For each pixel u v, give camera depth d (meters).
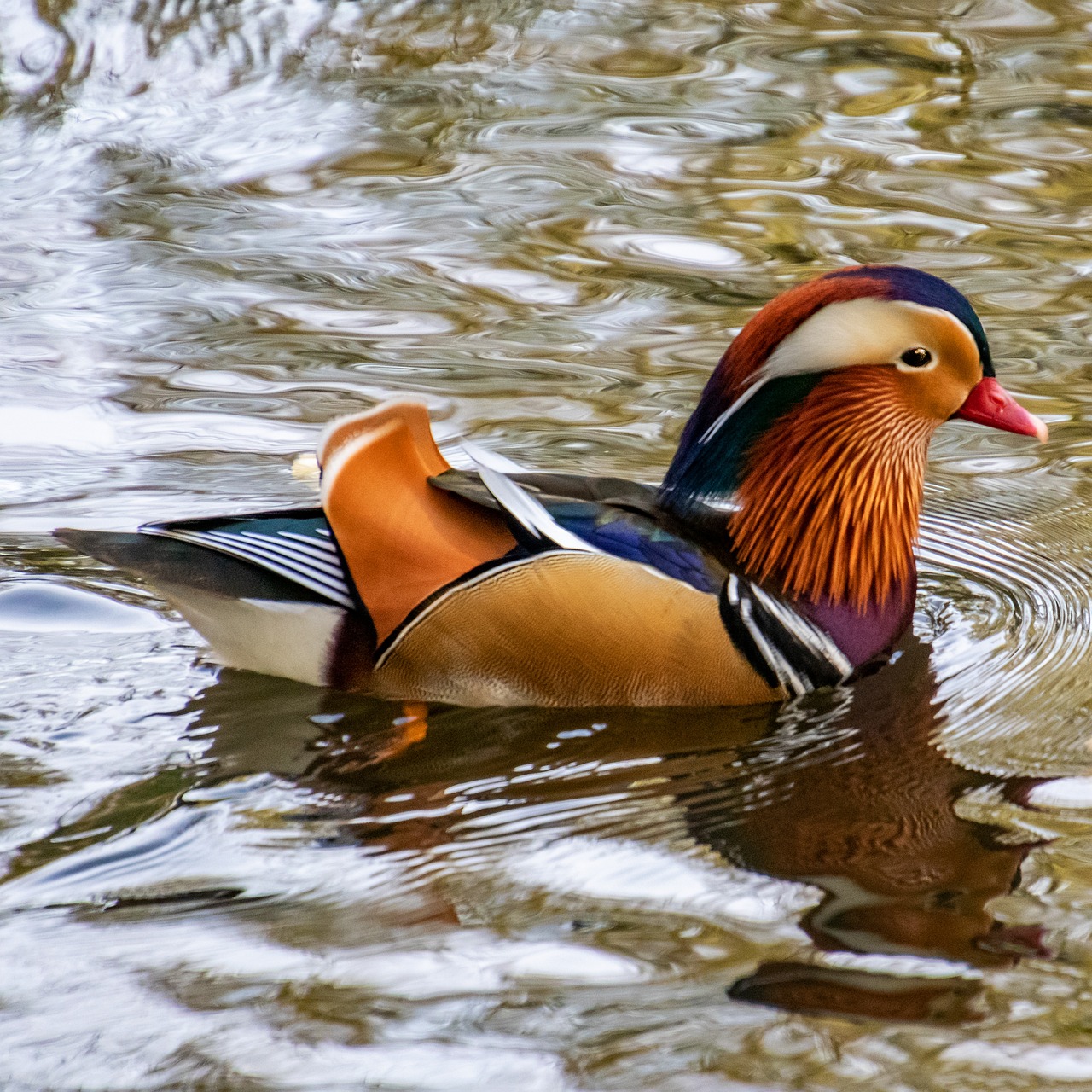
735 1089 6.34
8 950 7.27
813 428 10.17
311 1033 6.68
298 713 9.62
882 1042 6.61
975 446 14.22
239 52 23.23
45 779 8.82
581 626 9.41
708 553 9.93
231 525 9.87
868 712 9.80
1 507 12.35
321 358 15.24
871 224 18.33
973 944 7.25
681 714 9.68
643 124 21.25
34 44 22.92
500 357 15.27
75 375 14.78
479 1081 6.39
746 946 7.27
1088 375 14.95
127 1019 6.78
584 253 17.67
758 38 24.06
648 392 14.52
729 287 16.80
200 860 8.06
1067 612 11.34
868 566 10.34
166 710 9.64
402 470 9.62
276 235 18.16
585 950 7.25
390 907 7.63
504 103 21.91
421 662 9.63
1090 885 7.76
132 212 18.73
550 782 8.92
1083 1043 6.58
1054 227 18.25
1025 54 23.34
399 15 24.47
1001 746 9.38
